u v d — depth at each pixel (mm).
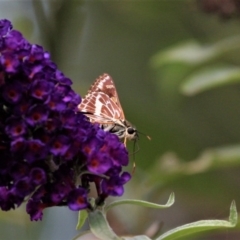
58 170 689
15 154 682
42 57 688
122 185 696
